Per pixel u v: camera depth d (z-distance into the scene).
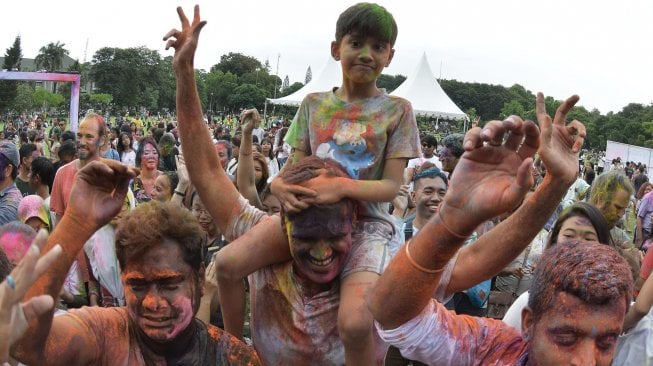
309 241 2.36
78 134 5.87
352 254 2.55
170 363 2.13
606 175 4.75
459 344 2.21
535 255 5.21
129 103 99.38
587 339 1.81
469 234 1.77
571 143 1.94
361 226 2.66
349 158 2.81
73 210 1.91
